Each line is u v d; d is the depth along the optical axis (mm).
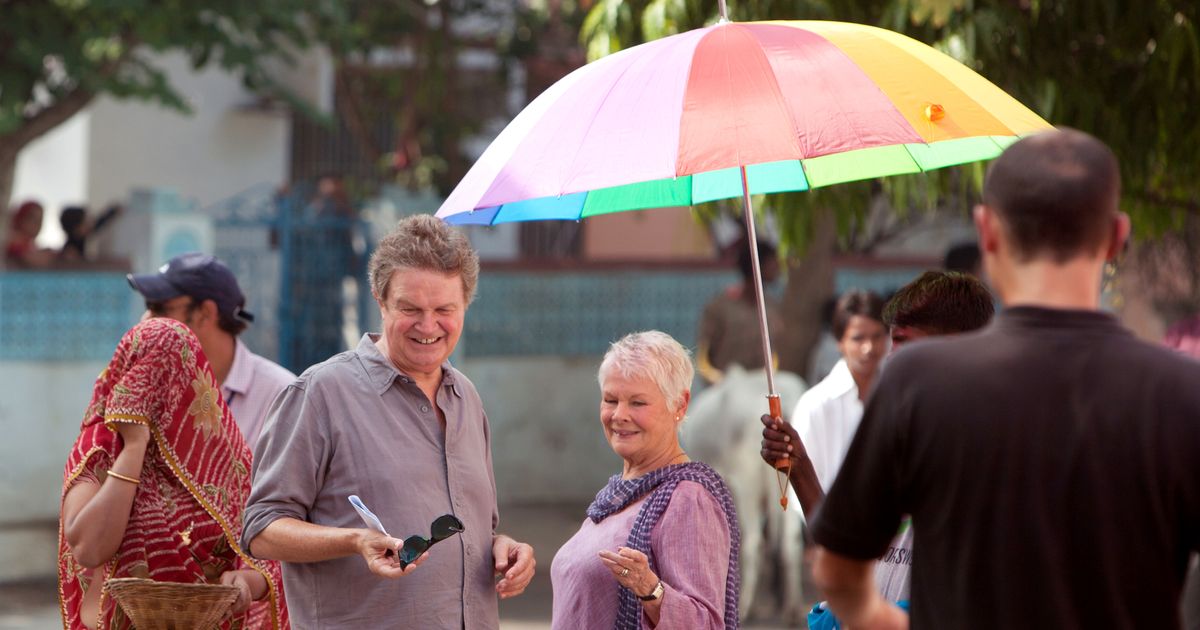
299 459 10477
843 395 15695
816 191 17938
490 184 9984
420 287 10469
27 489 31953
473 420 11195
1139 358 6891
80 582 12117
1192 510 6762
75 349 32469
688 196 12352
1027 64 16312
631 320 38812
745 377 27469
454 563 10633
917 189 17422
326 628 10398
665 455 11398
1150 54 16516
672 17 17672
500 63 45188
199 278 13578
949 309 10570
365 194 45750
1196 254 24734
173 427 11625
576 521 35750
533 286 38031
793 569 26500
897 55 9781
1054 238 7055
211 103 46656
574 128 9828
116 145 45688
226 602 10938
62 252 35188
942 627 7086
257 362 14180
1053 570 6797
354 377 10750
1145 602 6785
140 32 31062
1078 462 6797
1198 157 16500
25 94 31828
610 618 10922
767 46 9773
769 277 28984
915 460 7102
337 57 42656
